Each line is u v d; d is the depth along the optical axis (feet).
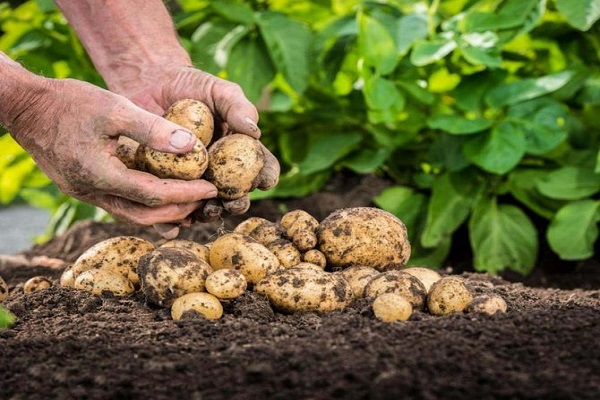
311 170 17.92
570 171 17.35
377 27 16.87
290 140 19.57
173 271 10.15
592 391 7.63
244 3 19.34
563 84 16.43
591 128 18.97
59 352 8.82
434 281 10.90
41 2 17.30
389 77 17.35
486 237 17.40
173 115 10.43
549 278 17.51
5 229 32.17
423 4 18.83
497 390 7.65
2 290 11.43
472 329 9.10
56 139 10.27
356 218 11.03
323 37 17.71
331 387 7.73
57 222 21.89
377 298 9.78
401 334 9.04
